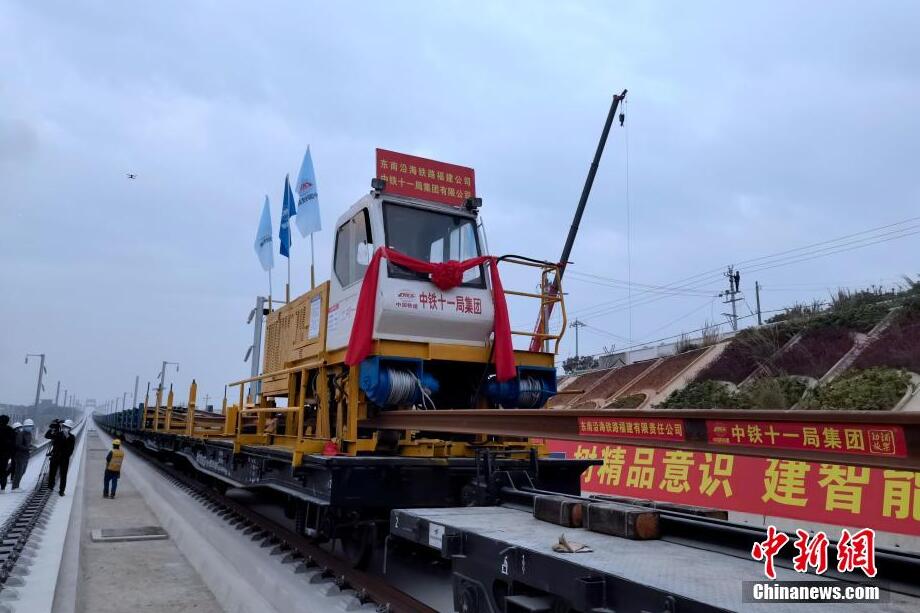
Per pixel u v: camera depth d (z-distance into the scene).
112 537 8.77
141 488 14.41
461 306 6.77
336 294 7.32
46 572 6.38
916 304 16.22
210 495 12.15
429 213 7.23
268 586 6.13
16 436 13.68
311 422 8.02
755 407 15.21
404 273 6.64
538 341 7.35
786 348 17.94
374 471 5.85
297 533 7.88
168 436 17.12
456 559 4.12
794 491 8.35
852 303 19.52
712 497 9.46
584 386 26.25
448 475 6.22
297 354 8.38
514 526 4.23
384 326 6.37
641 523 3.78
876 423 2.47
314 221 11.42
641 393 20.34
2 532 8.01
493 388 6.96
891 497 7.31
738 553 3.44
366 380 6.25
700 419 3.19
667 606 2.60
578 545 3.48
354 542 6.58
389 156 7.17
